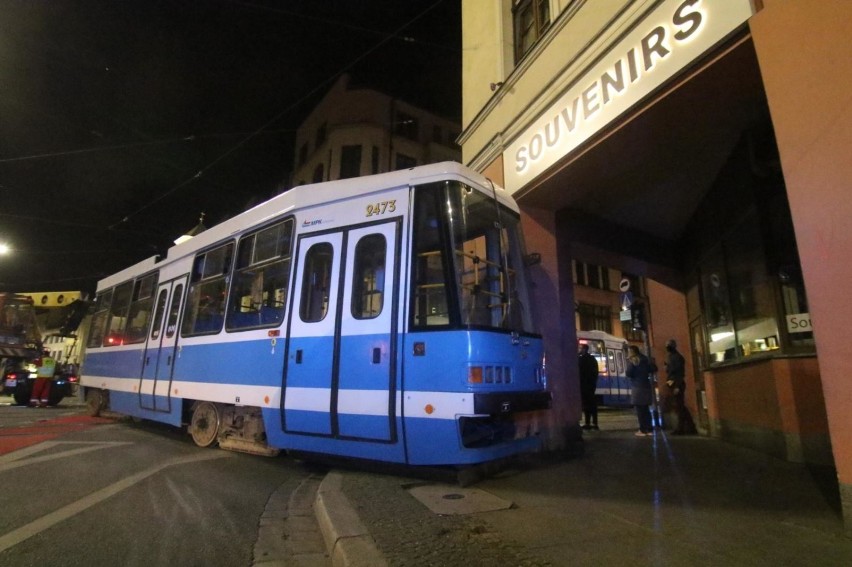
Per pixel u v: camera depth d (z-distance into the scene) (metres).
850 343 3.36
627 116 5.75
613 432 10.30
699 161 7.11
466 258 5.43
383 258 5.69
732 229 7.55
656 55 5.28
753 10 4.28
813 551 3.23
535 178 7.34
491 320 5.49
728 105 5.48
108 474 6.11
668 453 7.06
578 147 6.46
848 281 3.37
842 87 3.48
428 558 3.14
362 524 3.78
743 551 3.26
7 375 17.27
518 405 5.24
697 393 10.12
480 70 9.59
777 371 6.28
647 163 6.96
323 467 6.66
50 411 14.84
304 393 5.95
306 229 6.52
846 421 3.38
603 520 3.95
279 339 6.39
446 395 4.95
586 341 20.58
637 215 9.16
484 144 8.98
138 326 10.24
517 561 3.12
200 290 8.38
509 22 9.06
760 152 6.00
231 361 7.11
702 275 9.30
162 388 8.67
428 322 5.23
